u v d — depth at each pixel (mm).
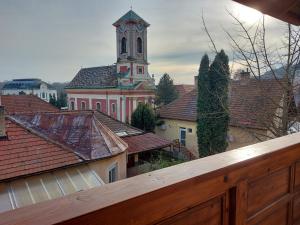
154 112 15086
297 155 1505
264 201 1297
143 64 22453
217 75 9375
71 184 5250
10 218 565
